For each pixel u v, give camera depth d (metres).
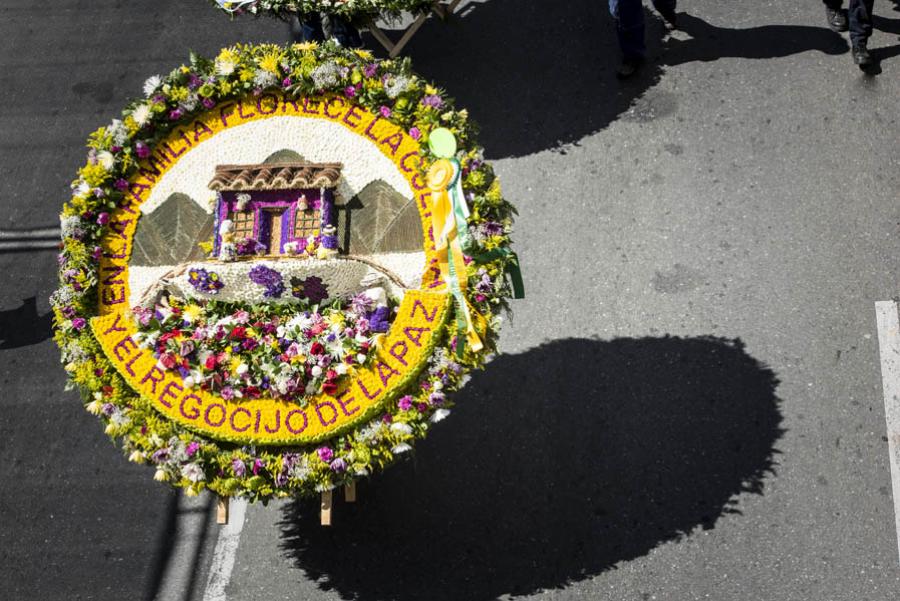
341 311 6.35
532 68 9.59
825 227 8.20
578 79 9.43
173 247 6.55
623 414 7.56
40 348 8.55
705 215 8.41
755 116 8.91
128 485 7.76
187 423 6.24
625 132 9.01
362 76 6.61
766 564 6.85
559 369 7.83
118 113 9.95
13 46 10.65
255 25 10.44
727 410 7.47
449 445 7.62
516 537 7.18
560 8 10.01
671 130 8.95
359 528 7.34
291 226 6.46
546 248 8.45
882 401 7.35
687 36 9.53
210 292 6.38
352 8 8.60
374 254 6.46
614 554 7.02
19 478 7.88
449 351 6.27
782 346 7.68
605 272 8.24
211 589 7.21
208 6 10.68
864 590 6.70
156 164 6.65
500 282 6.32
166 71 10.17
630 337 7.90
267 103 6.70
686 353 7.75
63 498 7.75
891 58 9.04
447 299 6.27
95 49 10.49
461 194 6.30
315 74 6.59
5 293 8.88
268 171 6.52
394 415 6.23
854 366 7.52
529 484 7.37
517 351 7.97
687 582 6.86
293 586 7.16
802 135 8.73
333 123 6.64
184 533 7.48
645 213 8.50
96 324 6.35
